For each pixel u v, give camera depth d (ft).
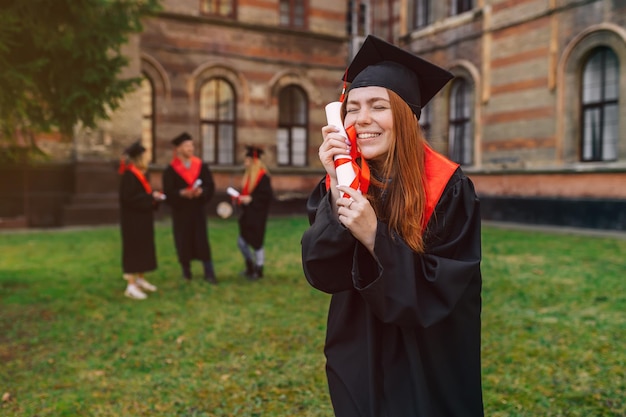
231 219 59.67
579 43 47.52
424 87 6.04
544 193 50.83
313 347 15.97
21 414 11.62
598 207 45.96
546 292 22.82
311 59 67.67
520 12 52.37
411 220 5.16
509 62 53.83
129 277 22.58
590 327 17.67
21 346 16.20
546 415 11.43
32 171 51.60
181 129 60.44
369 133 5.46
